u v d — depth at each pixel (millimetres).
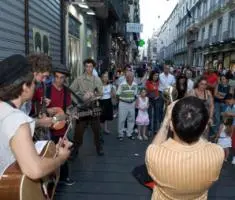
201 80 6023
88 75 5809
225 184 5055
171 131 1946
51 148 2205
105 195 4488
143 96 7609
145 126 7598
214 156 1814
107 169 5504
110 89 7773
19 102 1978
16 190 1818
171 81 8070
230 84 9047
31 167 1699
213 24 37781
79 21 12891
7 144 1759
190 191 1820
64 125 3818
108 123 9508
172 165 1769
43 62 3027
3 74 1880
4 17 5418
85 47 14516
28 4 6582
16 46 6074
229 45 28828
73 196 4426
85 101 5254
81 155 6234
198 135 1794
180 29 68500
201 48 42750
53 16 9055
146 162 1912
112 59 25516
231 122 6148
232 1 29594
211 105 6051
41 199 2059
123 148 6836
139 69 17328
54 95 4273
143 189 4711
